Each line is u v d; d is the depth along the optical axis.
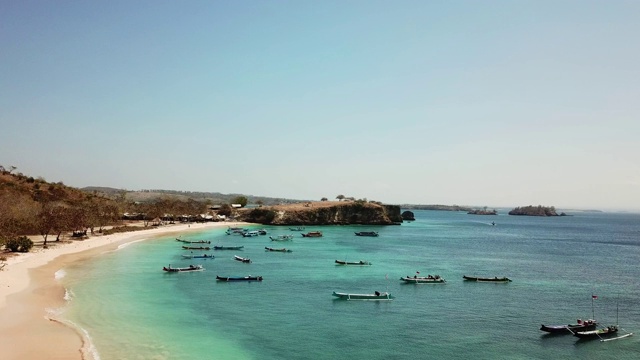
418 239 192.00
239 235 184.62
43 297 60.41
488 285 86.38
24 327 46.31
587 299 75.19
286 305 64.75
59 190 198.88
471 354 46.34
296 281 84.44
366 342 49.16
